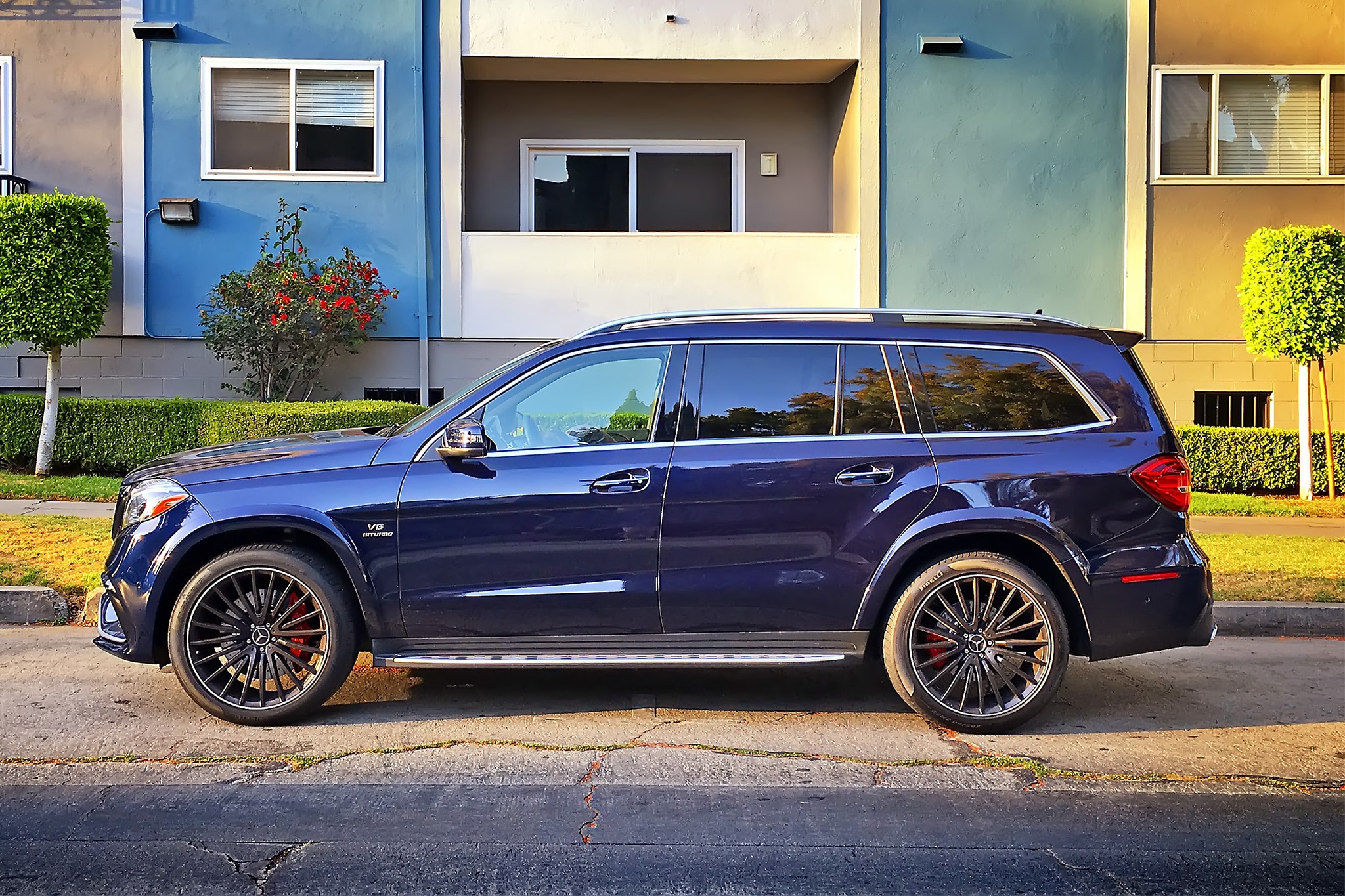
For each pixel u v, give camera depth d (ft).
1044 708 17.74
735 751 16.44
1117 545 17.19
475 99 47.21
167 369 42.65
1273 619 24.29
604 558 17.07
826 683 20.31
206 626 17.06
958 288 44.14
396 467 17.19
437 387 43.75
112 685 19.25
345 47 43.01
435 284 43.62
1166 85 44.16
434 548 16.98
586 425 17.60
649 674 20.79
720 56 43.70
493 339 43.73
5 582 24.16
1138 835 13.43
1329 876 12.32
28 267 36.17
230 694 17.30
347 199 43.14
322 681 17.11
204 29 42.42
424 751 16.28
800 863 12.54
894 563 17.11
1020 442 17.37
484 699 19.03
